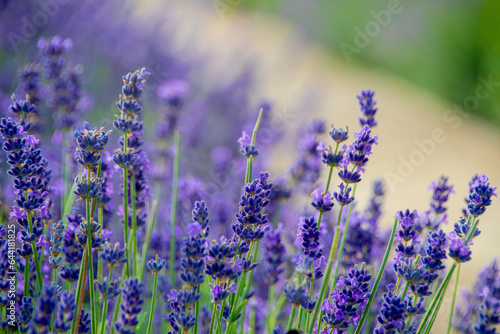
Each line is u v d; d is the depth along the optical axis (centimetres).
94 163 99
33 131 122
